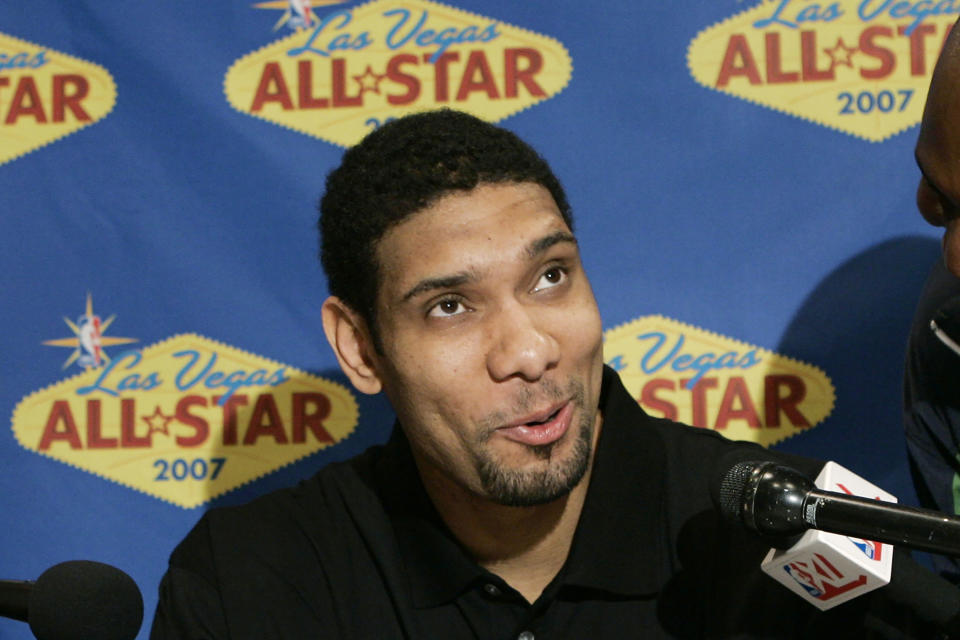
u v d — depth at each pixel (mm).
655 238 5234
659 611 3691
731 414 5219
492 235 3225
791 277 5199
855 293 5168
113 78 5371
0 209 5375
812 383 5191
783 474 2732
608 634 3660
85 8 5363
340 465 4273
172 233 5367
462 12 5289
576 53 5246
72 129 5371
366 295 3459
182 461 5371
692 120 5211
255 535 3977
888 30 5141
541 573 3754
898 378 5141
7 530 5348
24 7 5371
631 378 5254
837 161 5172
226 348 5363
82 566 2898
